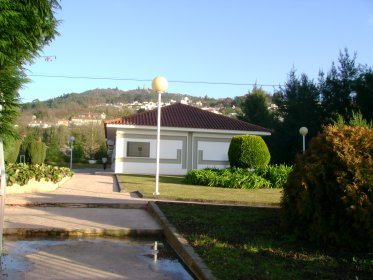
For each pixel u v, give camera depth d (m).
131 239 7.07
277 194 13.49
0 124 4.79
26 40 4.63
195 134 26.31
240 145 18.34
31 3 4.58
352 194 5.44
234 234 6.52
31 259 5.50
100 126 57.34
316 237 5.82
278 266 4.88
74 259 5.59
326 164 5.83
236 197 12.19
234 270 4.68
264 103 42.78
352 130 6.13
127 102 100.81
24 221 7.68
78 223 7.69
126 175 22.52
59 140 53.66
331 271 4.73
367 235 5.41
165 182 17.69
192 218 7.83
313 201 5.83
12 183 11.44
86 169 35.97
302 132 23.95
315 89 36.25
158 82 12.98
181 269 5.23
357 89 30.36
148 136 25.78
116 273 5.01
